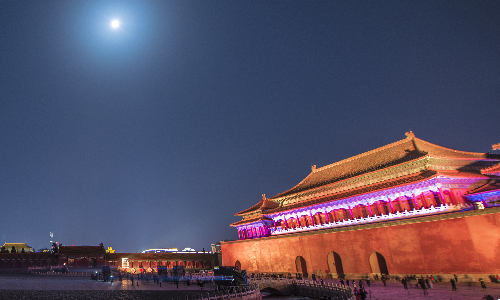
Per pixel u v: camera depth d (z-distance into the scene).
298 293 54.59
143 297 46.09
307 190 70.19
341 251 56.44
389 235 50.44
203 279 61.81
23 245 138.00
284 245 66.62
